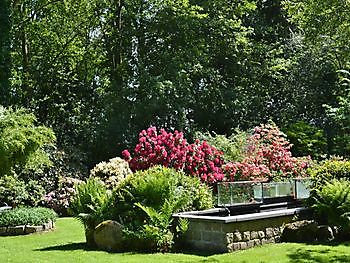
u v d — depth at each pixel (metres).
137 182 7.52
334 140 17.00
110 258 6.27
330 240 7.12
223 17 17.55
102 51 19.06
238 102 17.45
